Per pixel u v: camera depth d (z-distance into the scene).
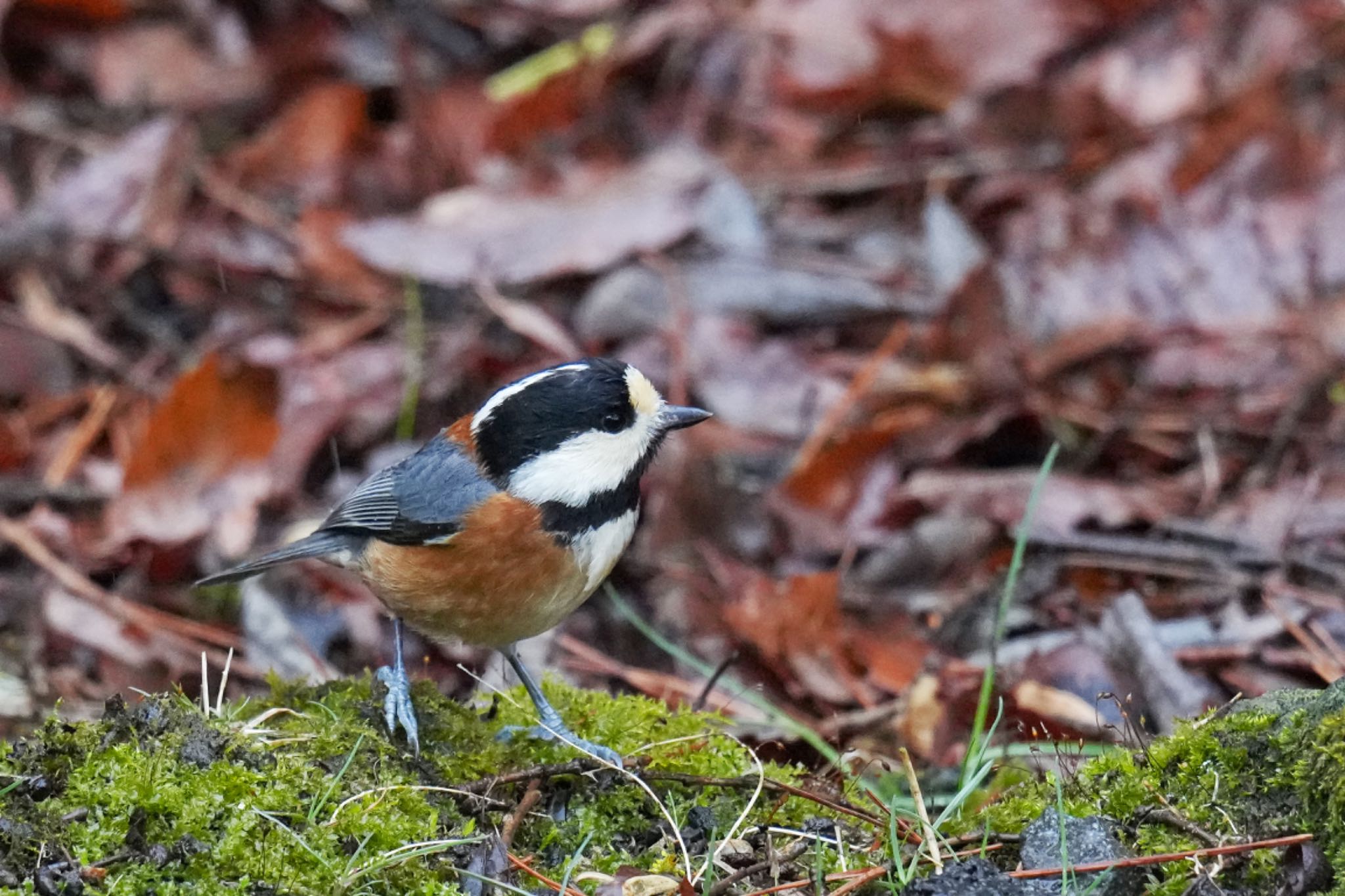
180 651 9.93
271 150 13.76
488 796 6.78
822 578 9.45
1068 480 10.84
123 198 13.04
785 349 11.98
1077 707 8.49
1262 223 12.33
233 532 10.66
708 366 11.88
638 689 9.44
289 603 10.39
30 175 13.41
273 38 14.73
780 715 8.57
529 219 12.77
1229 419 11.34
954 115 14.37
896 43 14.29
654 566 10.57
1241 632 9.30
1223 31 14.23
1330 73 13.63
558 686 8.00
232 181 13.69
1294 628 9.25
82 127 13.98
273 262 12.98
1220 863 5.96
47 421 11.84
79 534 10.73
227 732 6.61
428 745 7.15
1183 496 10.77
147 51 14.47
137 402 11.91
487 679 9.43
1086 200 13.02
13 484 11.16
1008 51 14.21
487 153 14.15
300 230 12.99
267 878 5.90
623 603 10.28
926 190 13.75
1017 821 6.53
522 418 7.32
